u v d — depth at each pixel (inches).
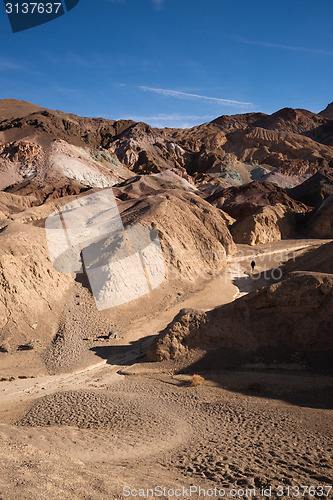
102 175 4630.9
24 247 1157.1
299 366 717.3
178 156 6963.6
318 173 3895.2
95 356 887.1
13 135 4968.0
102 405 586.6
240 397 605.9
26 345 928.9
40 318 1026.7
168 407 571.2
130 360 866.8
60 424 508.7
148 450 366.0
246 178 6254.9
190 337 837.8
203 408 559.8
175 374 764.6
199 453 341.4
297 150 7317.9
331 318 752.3
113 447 366.6
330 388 601.3
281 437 399.2
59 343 948.0
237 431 436.1
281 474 268.1
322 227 2625.5
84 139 6412.4
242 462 301.3
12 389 732.0
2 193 2903.5
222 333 824.9
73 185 3481.8
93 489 193.3
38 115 5718.5
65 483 191.6
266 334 798.5
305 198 3769.7
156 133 7564.0
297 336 767.7
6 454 229.9
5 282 1031.6
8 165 4409.5
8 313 995.9
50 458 250.7
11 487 169.5
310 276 797.2
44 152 4611.2
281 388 629.3
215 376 723.4
